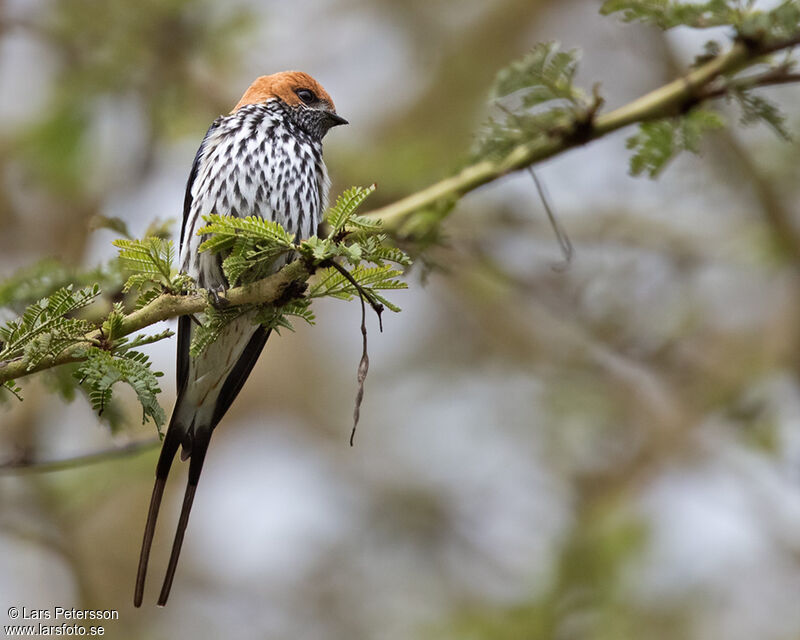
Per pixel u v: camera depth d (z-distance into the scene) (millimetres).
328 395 17234
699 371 15648
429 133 16812
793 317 15422
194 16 13289
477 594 14688
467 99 17234
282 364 17297
